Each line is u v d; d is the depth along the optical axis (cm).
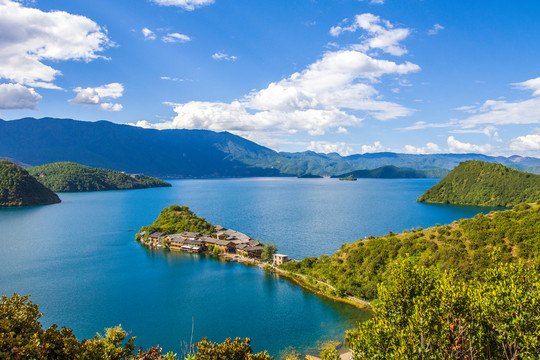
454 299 3020
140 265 13138
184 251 15512
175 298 9706
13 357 2533
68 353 2886
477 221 10631
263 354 3981
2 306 2959
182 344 7125
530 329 2769
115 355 3155
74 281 11156
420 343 2986
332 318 8338
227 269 12638
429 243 10319
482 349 2947
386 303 3584
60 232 19775
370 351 3309
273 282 11069
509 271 3344
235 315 8575
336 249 15238
